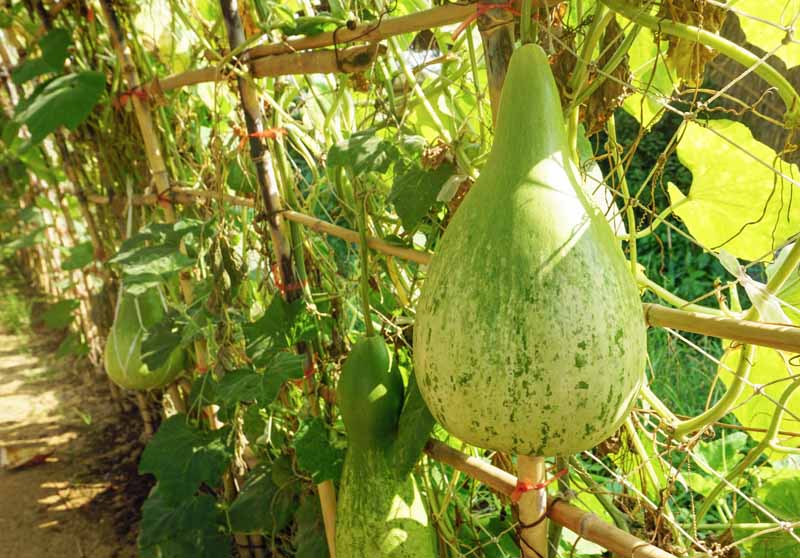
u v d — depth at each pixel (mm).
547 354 492
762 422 849
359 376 807
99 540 1737
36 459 2109
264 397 885
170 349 1289
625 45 613
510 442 525
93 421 2395
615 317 506
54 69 1454
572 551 835
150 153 1398
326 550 1090
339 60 832
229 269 1154
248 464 1597
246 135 1036
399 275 1030
